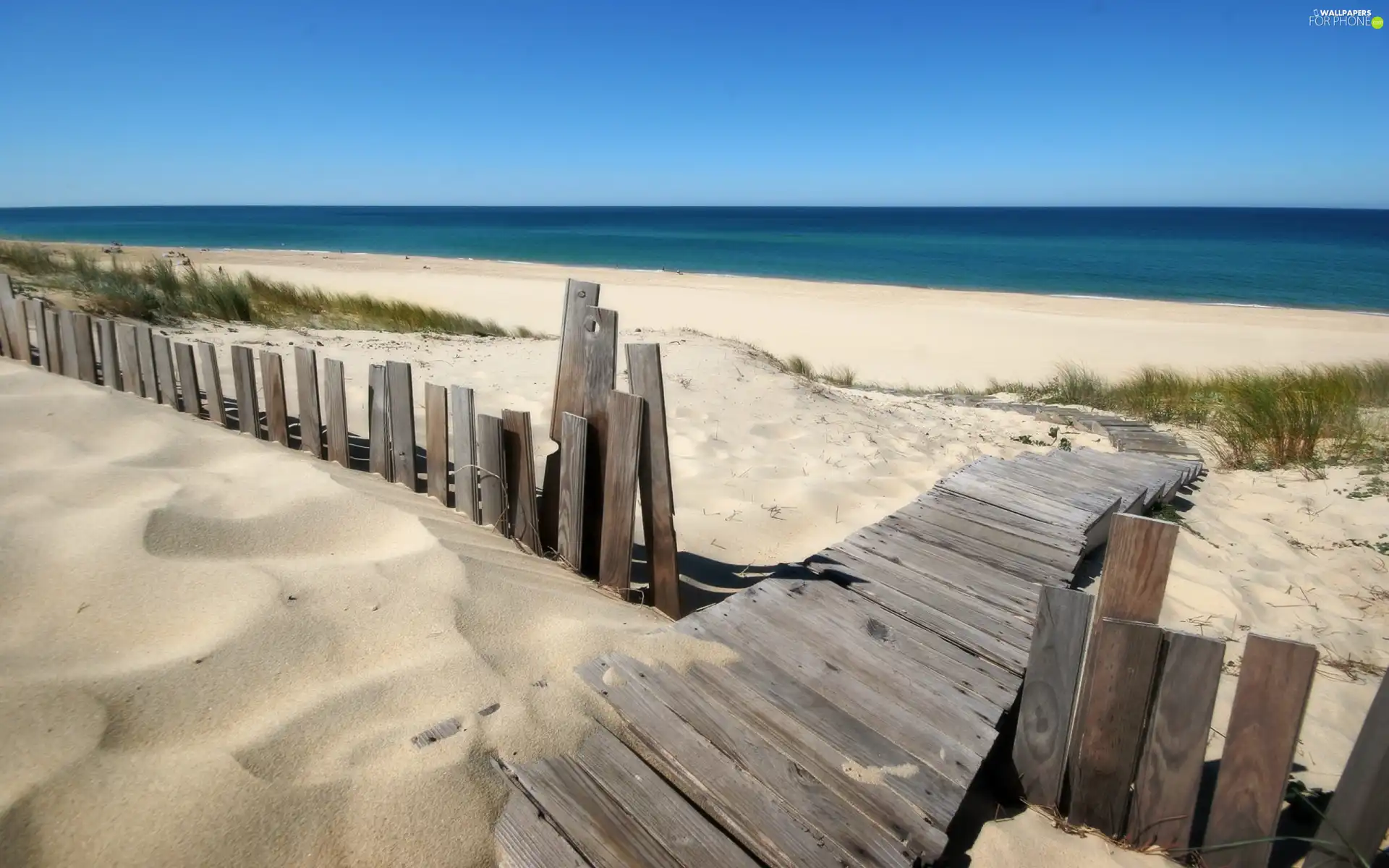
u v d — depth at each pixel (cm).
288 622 220
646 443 280
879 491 473
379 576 248
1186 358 1541
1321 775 239
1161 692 193
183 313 830
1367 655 316
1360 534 444
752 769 198
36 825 149
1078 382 983
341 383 368
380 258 4131
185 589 230
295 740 179
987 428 719
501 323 1730
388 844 161
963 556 351
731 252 5688
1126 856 202
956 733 219
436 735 188
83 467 305
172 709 184
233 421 443
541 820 175
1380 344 1734
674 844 173
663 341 877
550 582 280
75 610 218
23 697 178
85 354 475
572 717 205
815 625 275
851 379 1148
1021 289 3331
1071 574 334
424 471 412
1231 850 193
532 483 306
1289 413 639
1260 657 182
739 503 431
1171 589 368
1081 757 206
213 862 149
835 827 183
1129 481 487
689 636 253
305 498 298
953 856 198
